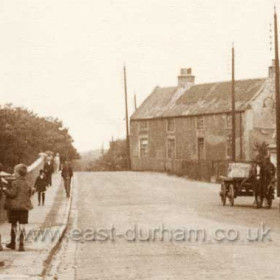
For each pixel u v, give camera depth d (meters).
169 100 84.06
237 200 39.53
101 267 15.11
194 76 84.44
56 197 39.72
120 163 112.62
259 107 72.00
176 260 15.98
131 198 40.41
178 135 79.62
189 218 27.94
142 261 15.98
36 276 12.99
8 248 17.52
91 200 39.12
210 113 74.88
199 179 60.25
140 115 85.50
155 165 81.06
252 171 33.59
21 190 17.28
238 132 72.19
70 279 13.38
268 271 13.88
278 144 42.66
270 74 73.31
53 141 79.62
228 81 78.56
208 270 14.23
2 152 49.88
